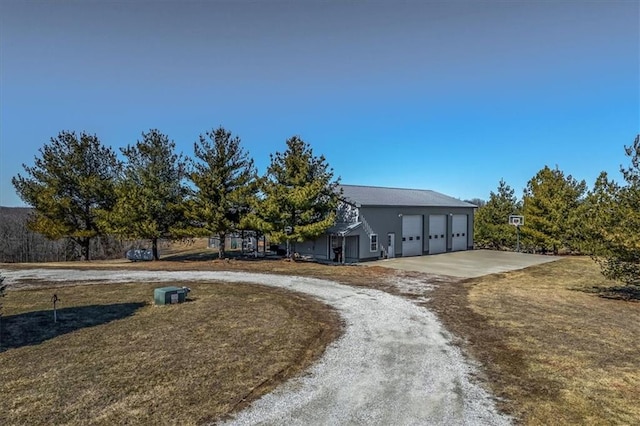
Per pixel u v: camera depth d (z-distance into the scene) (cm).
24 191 2455
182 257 2739
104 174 2642
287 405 556
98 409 540
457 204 3127
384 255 2530
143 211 2342
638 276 1162
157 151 2419
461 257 2664
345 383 631
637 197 1121
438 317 1043
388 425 504
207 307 1144
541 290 1446
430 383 632
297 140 2292
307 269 1980
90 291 1405
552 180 2934
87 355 749
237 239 3528
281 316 1045
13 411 534
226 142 2345
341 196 2434
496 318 1030
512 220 3092
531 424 506
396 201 2712
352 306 1169
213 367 693
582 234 1252
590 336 870
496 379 646
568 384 624
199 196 2348
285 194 2155
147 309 1123
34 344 814
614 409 543
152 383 626
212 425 502
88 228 2611
